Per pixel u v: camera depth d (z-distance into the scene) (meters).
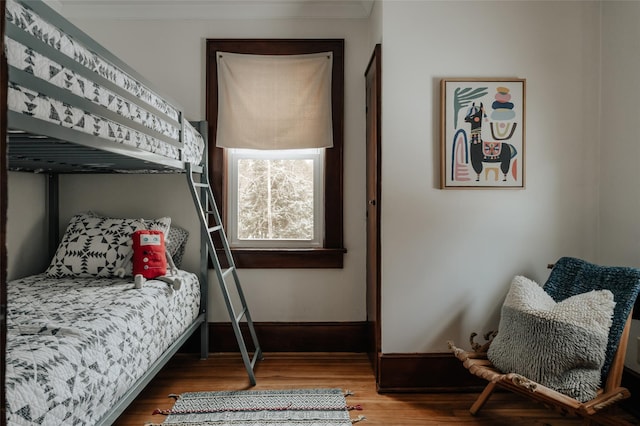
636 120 2.15
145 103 1.88
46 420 1.18
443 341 2.43
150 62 2.98
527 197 2.43
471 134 2.40
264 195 3.12
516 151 2.41
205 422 2.03
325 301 3.04
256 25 3.00
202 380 2.52
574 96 2.43
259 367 2.74
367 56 3.01
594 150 2.43
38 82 1.15
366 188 3.01
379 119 2.43
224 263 3.02
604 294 1.87
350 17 2.99
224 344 3.02
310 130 2.99
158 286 2.30
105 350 1.54
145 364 1.88
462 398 2.32
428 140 2.41
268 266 3.01
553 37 2.42
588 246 2.44
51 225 2.88
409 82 2.39
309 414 2.12
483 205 2.42
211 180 3.00
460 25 2.40
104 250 2.53
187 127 2.57
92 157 1.82
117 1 2.88
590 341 1.78
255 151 3.11
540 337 1.87
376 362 2.48
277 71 2.99
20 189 2.65
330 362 2.83
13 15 1.07
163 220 2.78
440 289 2.43
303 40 2.98
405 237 2.41
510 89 2.40
